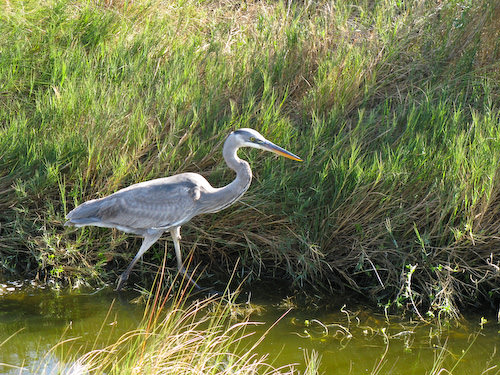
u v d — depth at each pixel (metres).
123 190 10.58
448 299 10.49
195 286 11.24
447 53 14.26
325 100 12.96
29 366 8.62
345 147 11.98
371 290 11.19
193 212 10.74
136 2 16.20
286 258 11.41
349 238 11.34
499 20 14.29
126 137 11.58
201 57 14.42
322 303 10.96
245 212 11.53
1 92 12.85
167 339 8.25
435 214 11.16
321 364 9.16
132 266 10.88
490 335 10.12
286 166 11.70
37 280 11.02
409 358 9.42
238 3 17.16
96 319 10.02
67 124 11.81
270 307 10.73
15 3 15.55
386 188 11.16
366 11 15.82
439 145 11.89
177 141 11.80
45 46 14.34
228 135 10.74
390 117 13.01
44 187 11.08
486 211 11.03
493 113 12.28
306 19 15.77
